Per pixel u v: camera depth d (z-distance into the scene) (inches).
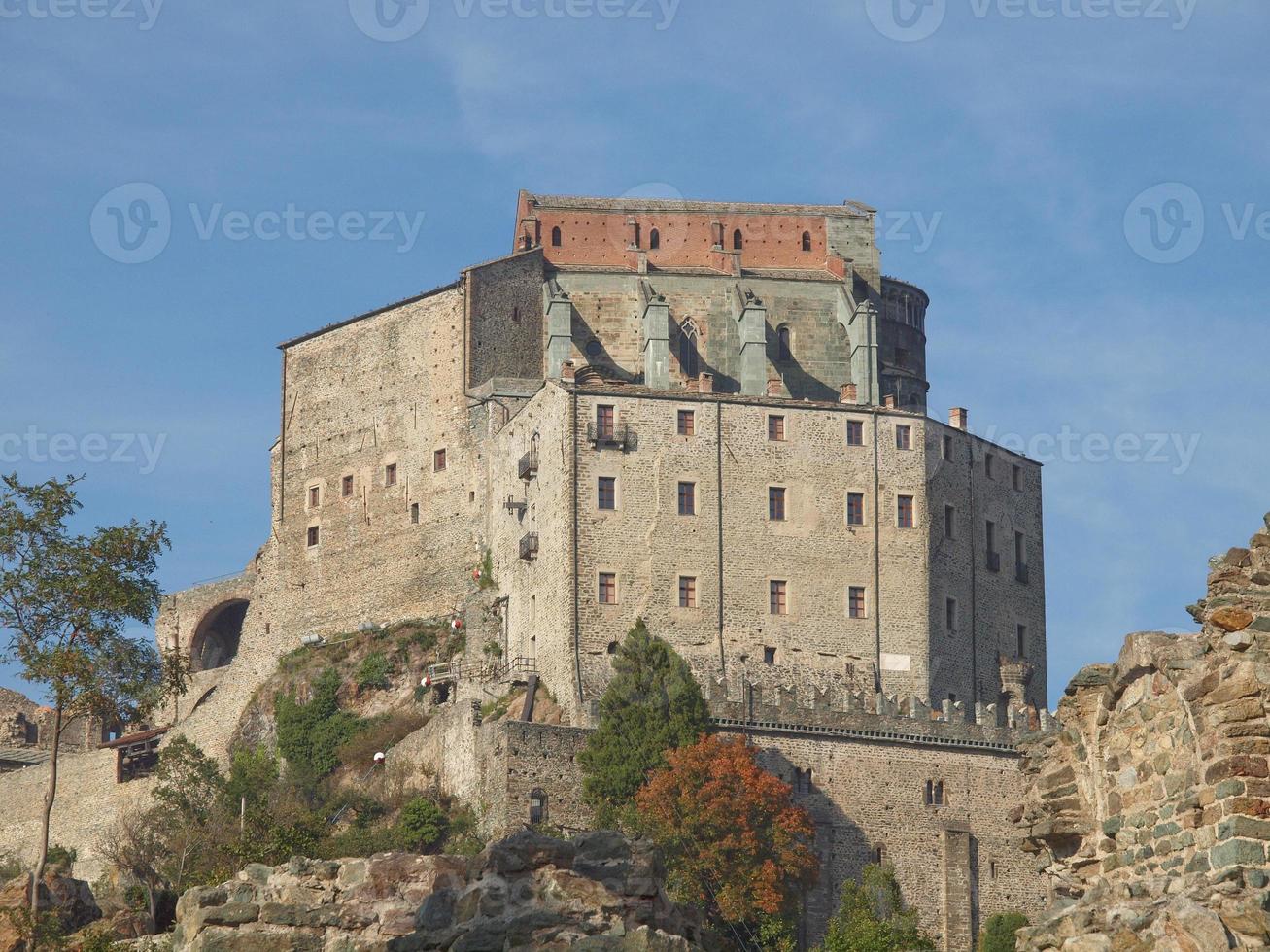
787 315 7770.7
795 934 5610.2
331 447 7790.4
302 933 1708.9
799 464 6776.6
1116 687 1533.0
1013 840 6161.4
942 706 6530.5
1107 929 1417.3
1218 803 1417.3
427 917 1646.2
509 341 7568.9
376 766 6712.6
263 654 7677.2
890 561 6771.7
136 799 7145.7
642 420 6692.9
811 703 6215.6
